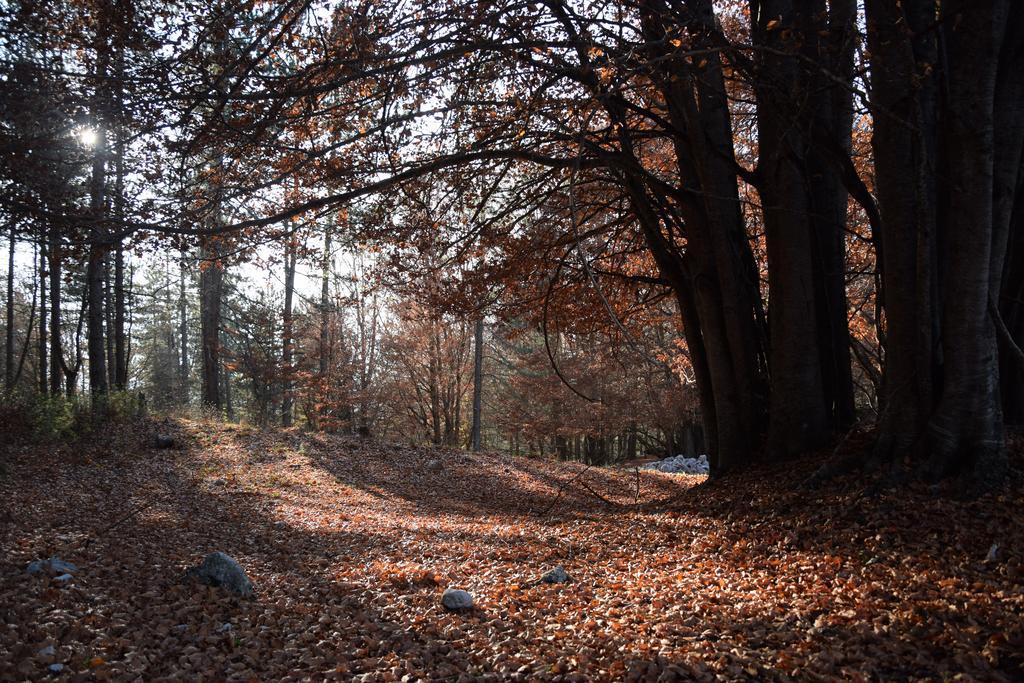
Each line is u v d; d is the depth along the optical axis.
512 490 19.78
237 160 10.91
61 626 5.66
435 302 16.62
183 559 8.64
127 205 9.93
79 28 9.90
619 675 5.00
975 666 4.51
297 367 30.89
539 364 34.78
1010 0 8.15
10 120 9.69
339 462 20.27
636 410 32.78
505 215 14.33
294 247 13.01
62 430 17.59
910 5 8.95
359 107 11.59
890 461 8.74
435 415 35.00
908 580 6.18
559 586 7.74
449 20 9.75
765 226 11.62
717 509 10.45
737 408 12.52
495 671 5.32
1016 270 9.52
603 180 13.39
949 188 8.38
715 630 5.74
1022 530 6.77
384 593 7.52
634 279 15.33
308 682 5.09
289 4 8.82
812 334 11.34
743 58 9.59
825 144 10.54
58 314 23.48
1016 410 9.59
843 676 4.62
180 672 5.07
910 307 8.70
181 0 9.05
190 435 19.84
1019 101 8.15
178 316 54.09
